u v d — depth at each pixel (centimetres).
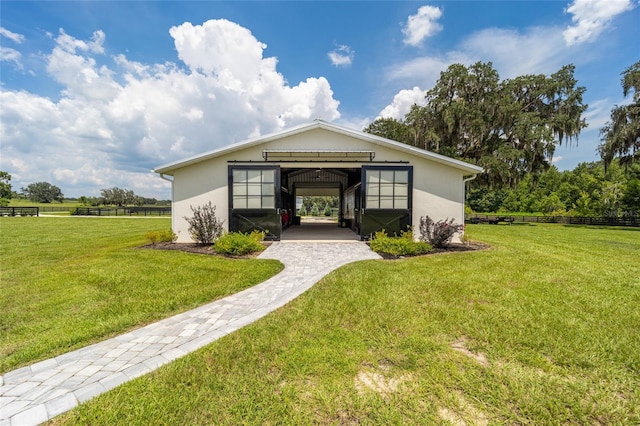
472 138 1839
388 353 243
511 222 2141
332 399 187
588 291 405
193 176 906
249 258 657
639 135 1549
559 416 173
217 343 266
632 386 200
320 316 323
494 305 352
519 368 221
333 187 1736
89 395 200
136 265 581
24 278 496
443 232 783
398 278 473
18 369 238
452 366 223
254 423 169
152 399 192
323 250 772
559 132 1670
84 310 361
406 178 920
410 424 166
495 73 1802
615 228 1673
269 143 920
